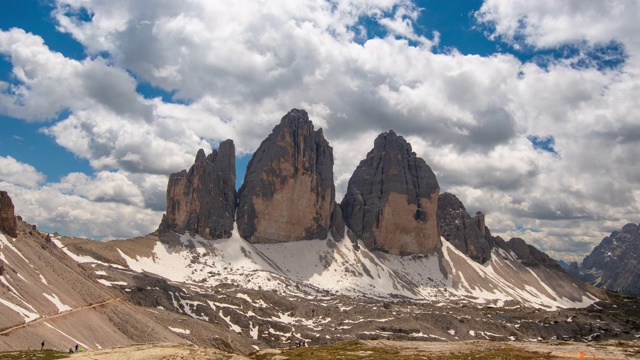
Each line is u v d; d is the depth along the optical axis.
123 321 186.88
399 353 164.62
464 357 154.50
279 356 162.50
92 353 121.44
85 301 182.62
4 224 183.25
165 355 119.88
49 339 131.88
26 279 158.50
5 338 120.56
